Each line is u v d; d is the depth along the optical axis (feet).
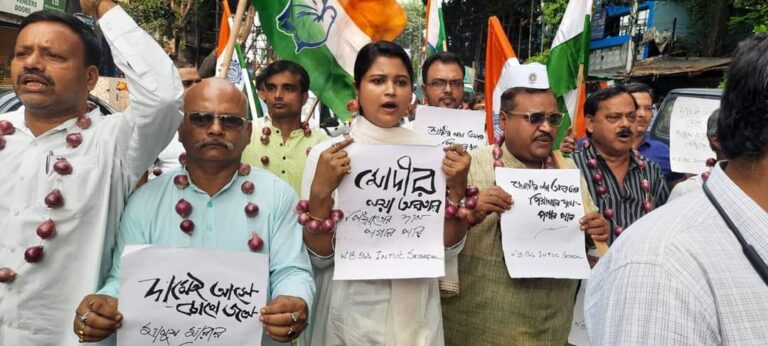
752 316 3.46
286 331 5.93
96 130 6.82
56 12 6.49
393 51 7.39
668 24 60.29
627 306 3.75
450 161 7.10
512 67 8.95
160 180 6.82
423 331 7.36
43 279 6.37
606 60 70.79
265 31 13.03
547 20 70.18
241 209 6.73
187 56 67.10
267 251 6.75
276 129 12.78
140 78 6.35
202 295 5.99
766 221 3.56
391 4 13.33
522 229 8.22
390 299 7.29
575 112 13.47
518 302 8.38
